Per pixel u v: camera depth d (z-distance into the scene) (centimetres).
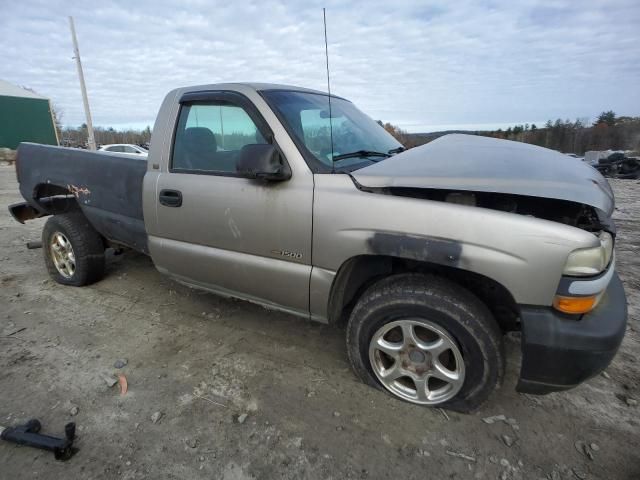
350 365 262
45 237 391
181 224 275
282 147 230
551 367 181
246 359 269
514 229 178
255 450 196
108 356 274
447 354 216
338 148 254
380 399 230
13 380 248
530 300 180
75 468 186
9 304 354
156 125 288
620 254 481
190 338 296
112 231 341
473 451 195
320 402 228
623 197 952
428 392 220
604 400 228
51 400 230
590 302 175
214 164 262
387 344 222
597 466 186
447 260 188
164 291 378
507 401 228
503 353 199
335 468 186
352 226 210
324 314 238
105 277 412
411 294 204
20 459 190
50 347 285
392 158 239
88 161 340
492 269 182
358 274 240
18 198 980
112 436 204
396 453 194
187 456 192
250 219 241
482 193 217
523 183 184
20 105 3009
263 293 256
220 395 234
